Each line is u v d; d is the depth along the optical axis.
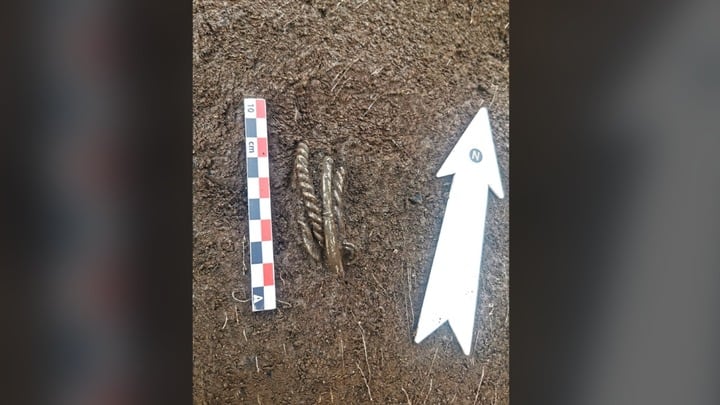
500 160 0.23
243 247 0.21
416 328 0.23
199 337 0.21
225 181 0.21
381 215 0.23
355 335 0.22
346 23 0.23
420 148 0.23
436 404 0.23
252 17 0.22
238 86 0.21
